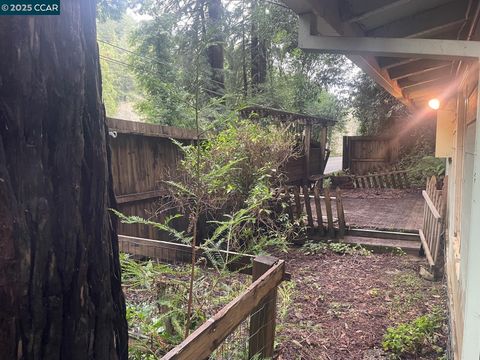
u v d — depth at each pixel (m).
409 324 3.23
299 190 6.54
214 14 9.59
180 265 2.48
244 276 2.58
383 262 4.95
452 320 2.70
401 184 10.66
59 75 0.80
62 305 0.82
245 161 4.68
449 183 4.55
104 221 0.95
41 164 0.77
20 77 0.72
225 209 4.47
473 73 2.01
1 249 0.69
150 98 5.92
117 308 1.04
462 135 2.88
